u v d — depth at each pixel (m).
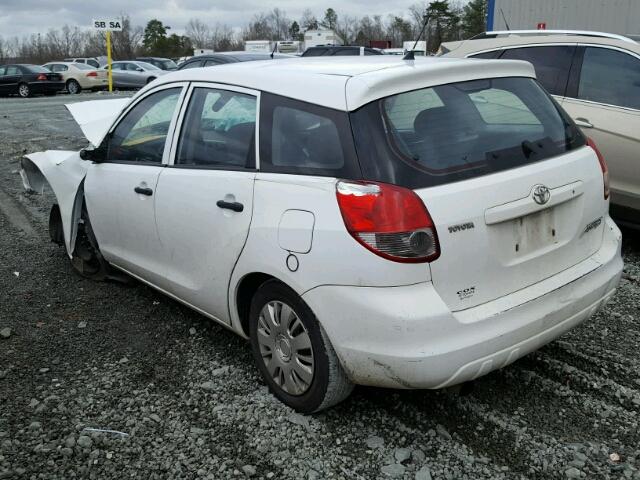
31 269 5.43
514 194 2.88
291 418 3.23
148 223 4.02
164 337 4.18
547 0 12.75
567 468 2.84
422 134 2.87
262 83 3.34
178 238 3.75
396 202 2.65
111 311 4.59
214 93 3.66
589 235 3.29
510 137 3.10
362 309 2.70
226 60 12.00
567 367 3.66
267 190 3.11
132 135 4.30
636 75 5.50
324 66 3.32
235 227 3.27
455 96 3.07
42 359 3.91
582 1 12.18
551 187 3.01
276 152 3.15
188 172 3.66
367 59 3.54
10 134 13.47
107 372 3.75
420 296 2.66
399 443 3.04
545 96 3.50
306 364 3.10
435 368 2.65
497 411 3.27
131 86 29.70
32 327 4.35
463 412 3.26
